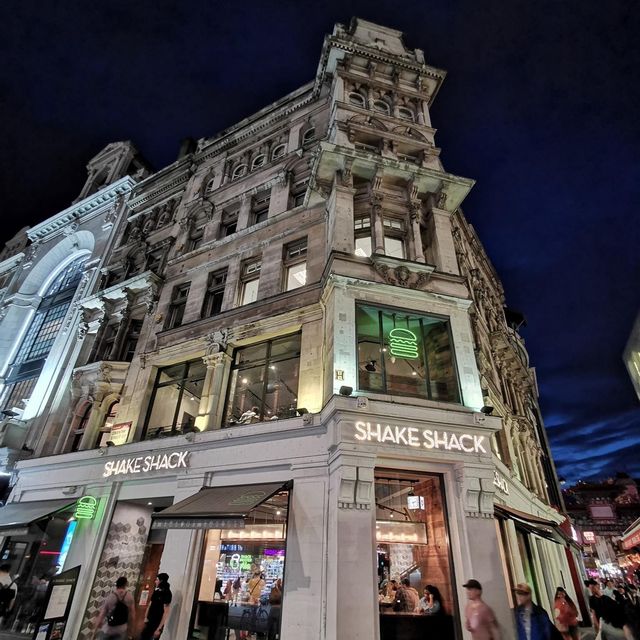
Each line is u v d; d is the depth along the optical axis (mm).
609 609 7305
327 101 21094
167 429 14750
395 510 10641
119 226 26656
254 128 23688
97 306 21781
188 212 21969
